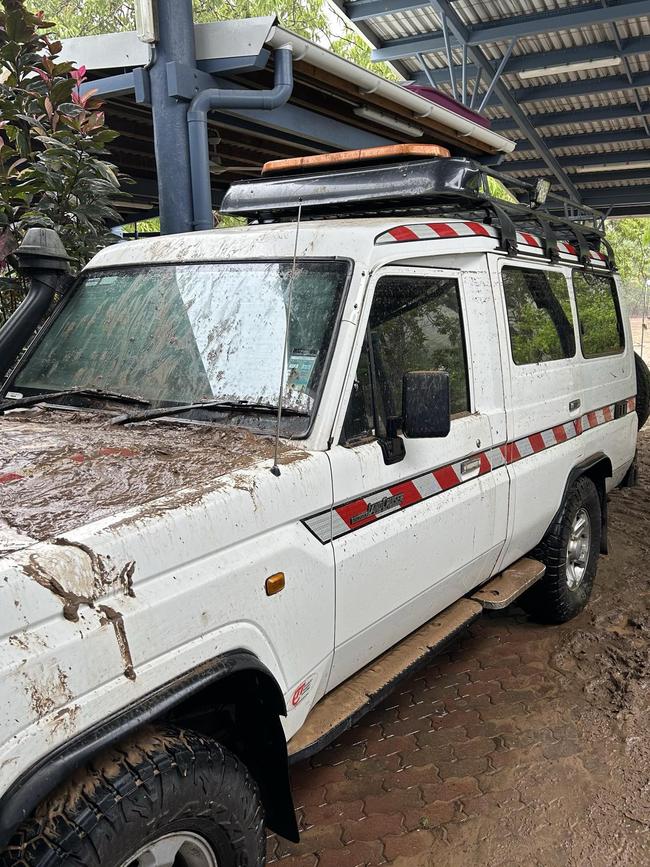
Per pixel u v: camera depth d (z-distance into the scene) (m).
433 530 3.10
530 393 3.94
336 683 2.86
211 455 2.49
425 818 3.03
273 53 5.63
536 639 4.50
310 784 3.25
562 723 3.64
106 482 2.25
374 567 2.77
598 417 4.88
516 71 12.63
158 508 2.04
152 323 3.18
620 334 5.57
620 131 14.89
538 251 4.30
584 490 4.60
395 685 3.02
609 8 10.55
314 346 2.74
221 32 5.42
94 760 1.82
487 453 3.52
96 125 4.80
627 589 5.21
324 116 7.49
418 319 3.19
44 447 2.55
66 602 1.74
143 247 3.53
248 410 2.74
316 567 2.48
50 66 4.84
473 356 3.52
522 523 3.88
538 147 15.06
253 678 2.28
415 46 12.55
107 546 1.87
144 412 2.82
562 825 2.97
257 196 3.85
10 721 1.61
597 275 5.30
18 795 1.57
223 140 8.22
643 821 2.97
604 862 2.78
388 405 2.94
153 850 1.92
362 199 3.55
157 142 5.51
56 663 1.70
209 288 3.12
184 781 1.89
